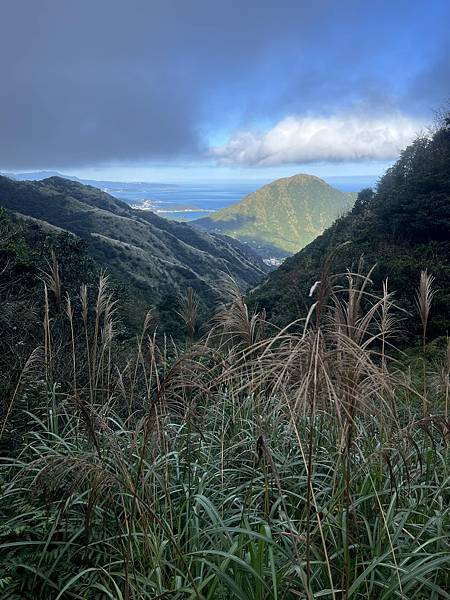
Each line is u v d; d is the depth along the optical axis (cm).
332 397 168
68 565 245
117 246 7931
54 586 229
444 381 321
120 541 256
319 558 210
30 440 408
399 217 3291
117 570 244
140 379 436
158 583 204
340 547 229
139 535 252
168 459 282
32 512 261
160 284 7169
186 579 204
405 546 230
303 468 306
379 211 3706
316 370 157
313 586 226
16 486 316
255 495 276
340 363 175
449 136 4331
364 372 187
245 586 210
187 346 342
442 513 242
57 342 620
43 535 262
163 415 243
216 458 332
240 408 369
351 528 233
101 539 261
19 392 428
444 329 1744
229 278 338
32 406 437
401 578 202
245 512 249
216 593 214
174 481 299
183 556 214
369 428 319
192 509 262
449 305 1859
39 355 411
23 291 1125
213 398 359
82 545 256
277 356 191
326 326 187
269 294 2202
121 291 2086
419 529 250
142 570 226
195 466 302
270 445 296
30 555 249
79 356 597
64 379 492
